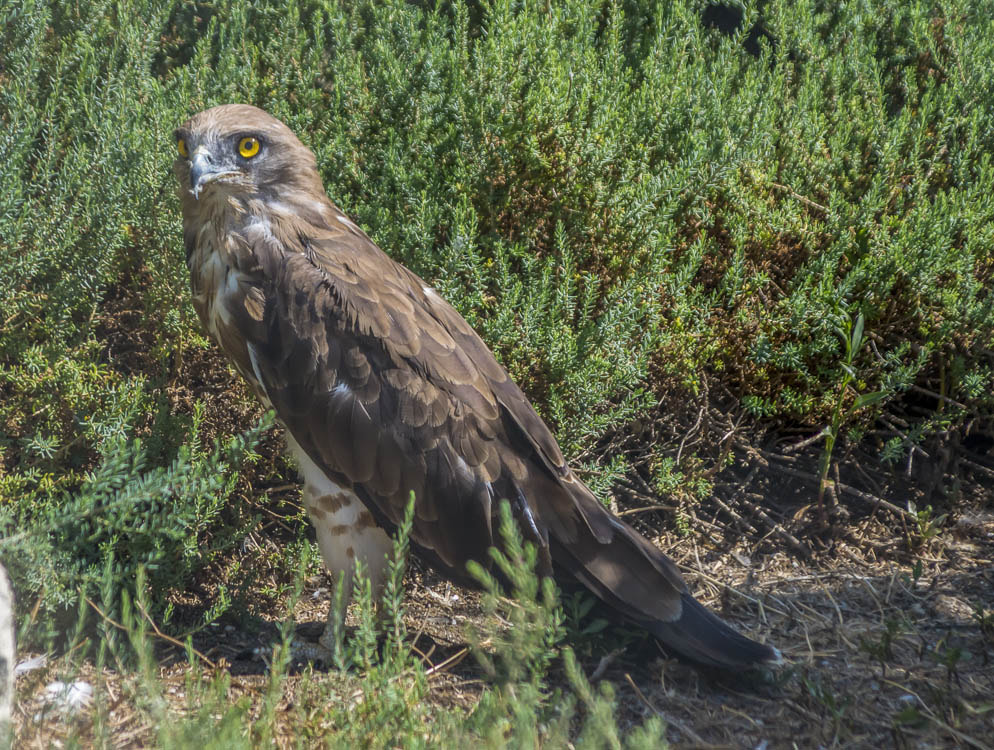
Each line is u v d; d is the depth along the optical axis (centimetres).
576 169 998
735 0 1249
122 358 985
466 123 1022
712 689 780
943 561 955
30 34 1048
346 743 574
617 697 765
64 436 868
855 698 767
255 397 937
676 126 1062
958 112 1190
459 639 841
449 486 777
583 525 782
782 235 1059
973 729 729
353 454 780
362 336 779
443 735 573
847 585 921
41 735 622
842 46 1310
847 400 1038
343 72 1107
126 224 923
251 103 1058
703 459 1025
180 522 740
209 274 819
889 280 1009
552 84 1048
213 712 616
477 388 790
